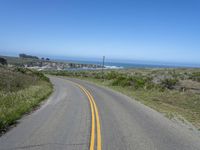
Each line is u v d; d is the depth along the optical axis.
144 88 30.39
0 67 38.56
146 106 17.70
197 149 7.91
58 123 11.08
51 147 7.65
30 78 32.44
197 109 17.03
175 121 12.48
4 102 14.38
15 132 9.31
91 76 65.62
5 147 7.57
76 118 12.38
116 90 30.94
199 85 36.72
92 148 7.68
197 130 10.64
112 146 7.93
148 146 8.03
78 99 20.75
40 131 9.55
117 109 15.75
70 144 8.02
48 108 15.45
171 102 20.34
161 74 66.12
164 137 9.18
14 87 22.11
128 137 9.04
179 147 8.05
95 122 11.50
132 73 73.75
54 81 45.44
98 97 22.67
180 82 39.59
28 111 14.02
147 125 11.21
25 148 7.51
